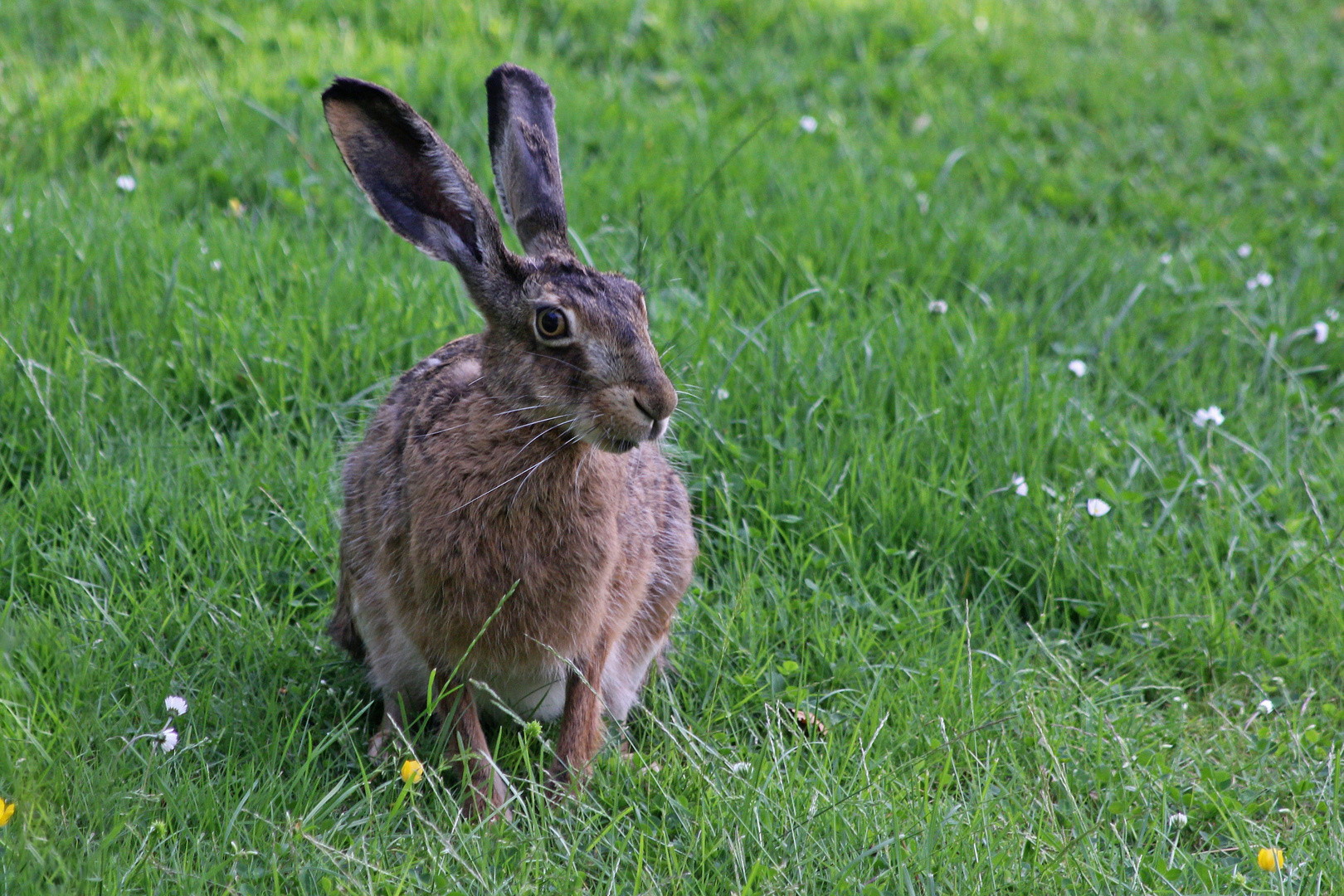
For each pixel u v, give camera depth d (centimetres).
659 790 715
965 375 1073
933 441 1011
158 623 802
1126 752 767
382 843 661
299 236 1212
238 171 1306
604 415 668
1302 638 886
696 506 967
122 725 715
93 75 1454
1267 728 822
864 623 877
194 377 1008
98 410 957
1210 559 962
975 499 992
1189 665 886
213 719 741
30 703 721
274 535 889
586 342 672
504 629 714
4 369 952
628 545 755
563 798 718
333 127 711
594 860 672
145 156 1348
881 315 1142
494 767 705
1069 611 930
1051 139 1672
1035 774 757
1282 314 1243
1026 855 678
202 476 917
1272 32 2086
